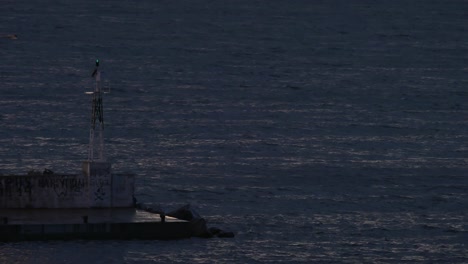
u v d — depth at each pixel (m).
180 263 174.50
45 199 189.25
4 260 167.12
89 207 191.12
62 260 168.38
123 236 181.38
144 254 176.12
